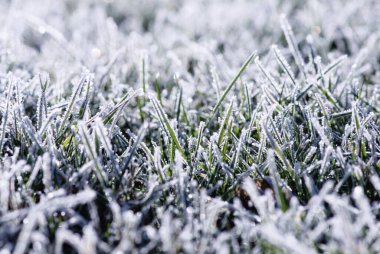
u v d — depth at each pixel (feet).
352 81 1.02
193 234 0.71
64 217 0.74
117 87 1.02
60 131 0.84
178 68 1.15
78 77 1.02
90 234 0.66
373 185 0.79
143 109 0.99
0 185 0.72
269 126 0.88
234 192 0.79
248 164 0.85
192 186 0.78
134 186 0.81
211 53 1.13
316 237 0.70
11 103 0.87
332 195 0.73
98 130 0.77
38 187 0.78
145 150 0.82
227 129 0.87
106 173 0.78
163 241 0.70
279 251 0.69
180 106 1.00
